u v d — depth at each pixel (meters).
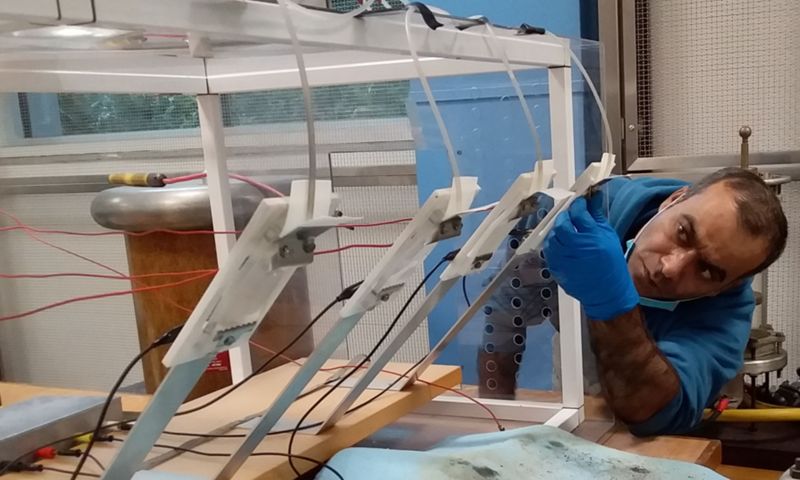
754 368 1.18
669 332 1.15
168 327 1.13
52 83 0.85
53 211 1.87
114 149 1.70
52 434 0.70
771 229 1.06
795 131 1.31
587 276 0.84
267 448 0.70
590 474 0.70
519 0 1.31
